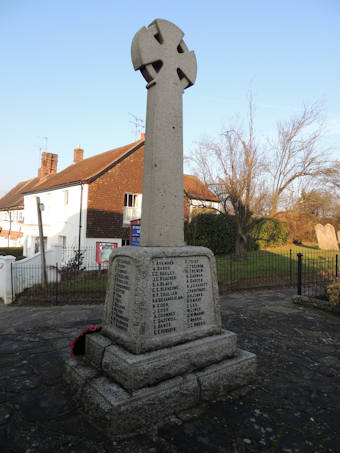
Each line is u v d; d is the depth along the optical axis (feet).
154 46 11.04
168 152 11.03
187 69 11.94
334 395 10.28
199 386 9.50
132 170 55.67
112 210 53.01
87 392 9.05
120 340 9.77
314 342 15.74
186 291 10.48
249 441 7.85
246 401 9.81
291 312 22.26
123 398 8.14
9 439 7.89
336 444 7.80
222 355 10.64
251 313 21.98
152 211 10.59
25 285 32.55
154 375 8.85
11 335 17.39
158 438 7.92
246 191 46.26
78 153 80.74
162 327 9.71
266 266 42.57
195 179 57.26
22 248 82.74
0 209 103.50
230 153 46.29
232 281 34.47
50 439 7.88
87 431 8.20
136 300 9.27
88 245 50.11
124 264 10.32
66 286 33.65
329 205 49.90
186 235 56.95
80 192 50.37
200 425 8.48
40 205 33.55
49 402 9.71
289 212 46.47
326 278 35.81
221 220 60.13
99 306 25.76
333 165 43.75
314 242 72.54
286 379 11.44
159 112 10.96
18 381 11.25
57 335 17.34
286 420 8.81
